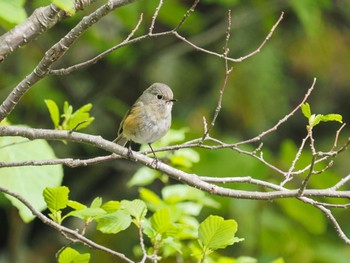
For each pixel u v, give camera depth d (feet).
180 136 31.73
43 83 47.67
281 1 47.85
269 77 48.24
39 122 48.14
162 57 51.29
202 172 38.09
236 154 38.09
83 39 49.32
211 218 21.72
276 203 44.45
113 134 50.16
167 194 28.37
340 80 52.29
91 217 21.34
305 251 42.22
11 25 25.80
